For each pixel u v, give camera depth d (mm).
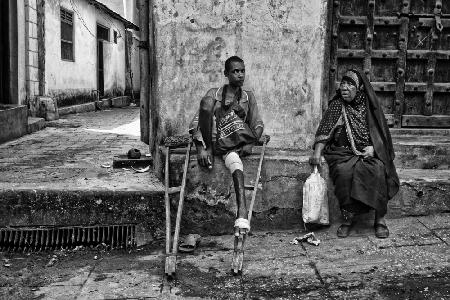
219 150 4500
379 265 3883
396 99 5551
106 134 9734
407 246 4215
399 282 3588
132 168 5617
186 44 4758
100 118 13625
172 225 4570
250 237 4574
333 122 4613
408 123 5609
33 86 11406
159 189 4566
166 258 3805
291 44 4801
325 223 4617
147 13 6043
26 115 9508
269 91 4852
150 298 3432
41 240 4484
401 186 4801
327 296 3410
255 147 4840
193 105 4832
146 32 6125
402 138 5508
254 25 4758
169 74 4789
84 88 16578
